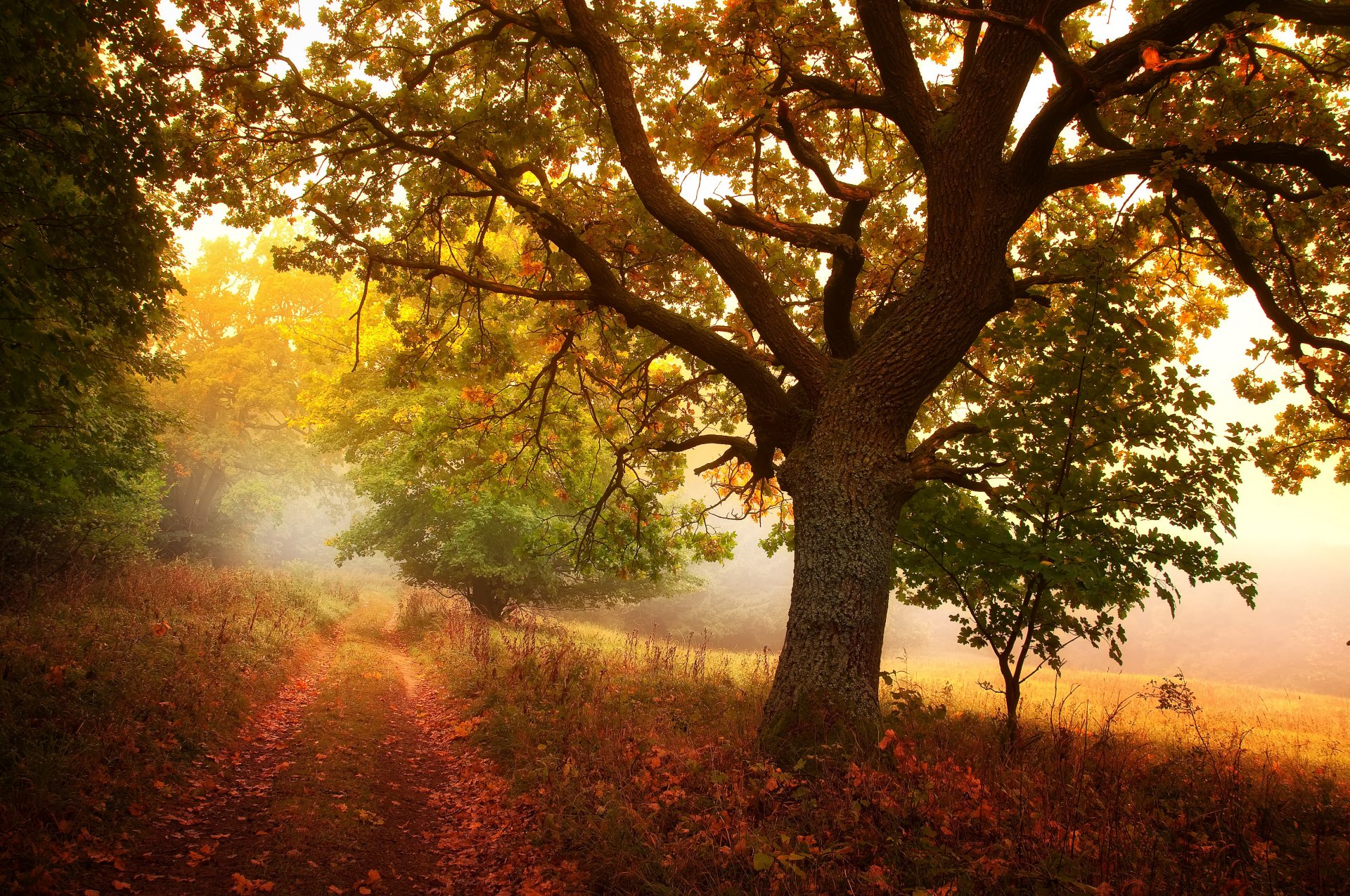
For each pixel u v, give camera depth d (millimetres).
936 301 6336
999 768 4820
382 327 20172
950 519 7062
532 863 4422
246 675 9016
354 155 8617
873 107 7344
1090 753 5309
